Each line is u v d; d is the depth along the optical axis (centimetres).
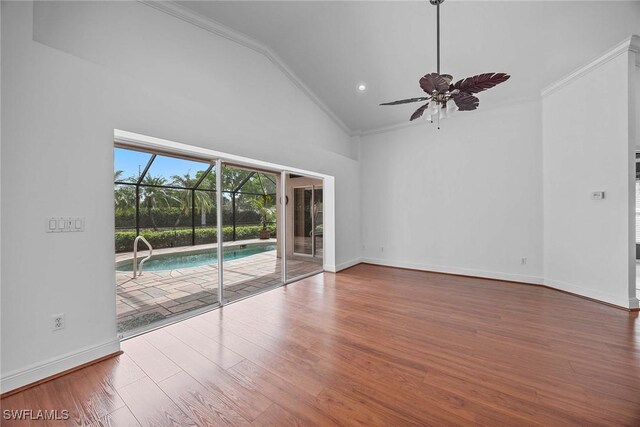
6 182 166
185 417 150
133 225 353
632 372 188
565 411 151
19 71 171
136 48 240
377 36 331
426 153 510
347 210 547
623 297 309
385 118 520
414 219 525
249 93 339
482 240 455
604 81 322
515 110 423
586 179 344
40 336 179
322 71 399
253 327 267
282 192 434
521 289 392
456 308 319
